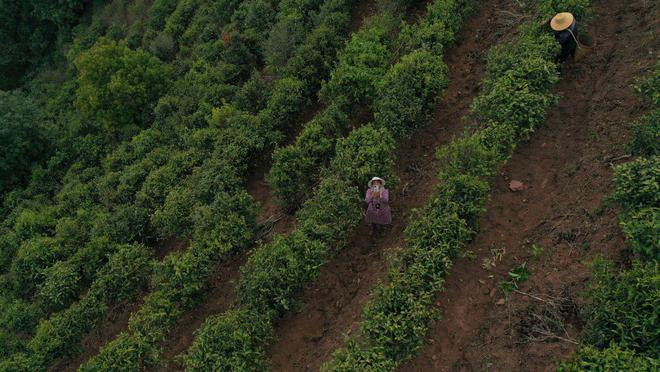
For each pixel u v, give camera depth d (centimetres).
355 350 801
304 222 1039
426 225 895
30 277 1391
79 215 1523
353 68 1296
